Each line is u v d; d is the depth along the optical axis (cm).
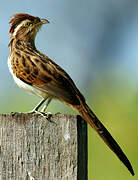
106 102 2312
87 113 1065
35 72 1176
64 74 1166
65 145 895
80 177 895
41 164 907
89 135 1903
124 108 2175
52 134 902
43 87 1149
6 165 926
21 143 919
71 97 1093
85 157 900
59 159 898
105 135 1019
